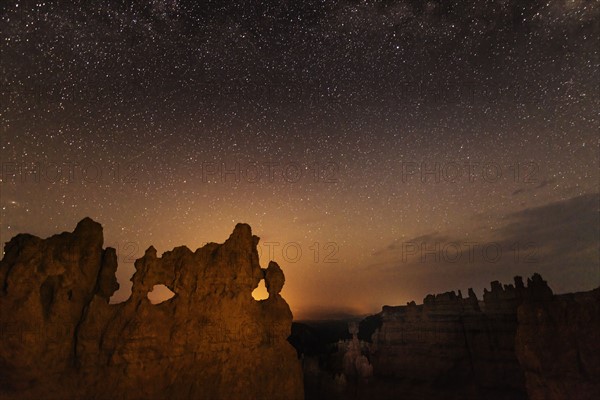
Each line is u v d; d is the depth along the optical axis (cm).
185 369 1742
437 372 2942
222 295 1900
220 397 1764
